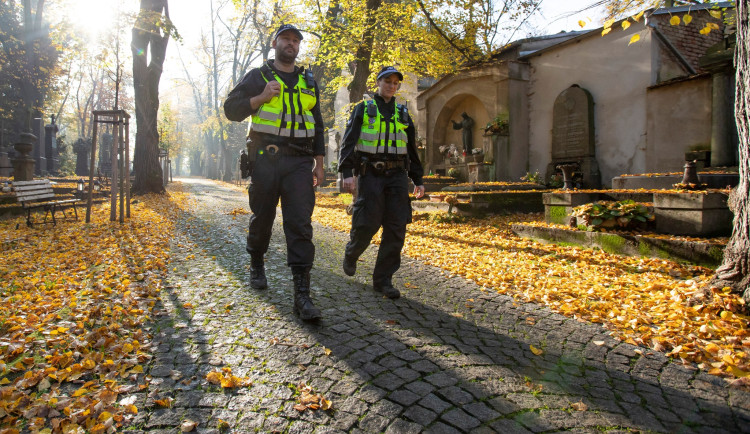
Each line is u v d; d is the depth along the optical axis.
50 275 4.44
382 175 3.67
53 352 2.54
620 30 12.38
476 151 15.12
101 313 3.19
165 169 28.39
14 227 8.11
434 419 1.94
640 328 3.05
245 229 7.79
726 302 3.23
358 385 2.23
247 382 2.23
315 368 2.41
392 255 3.82
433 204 10.26
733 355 2.55
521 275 4.68
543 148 14.70
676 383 2.33
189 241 6.50
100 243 6.26
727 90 9.36
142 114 15.34
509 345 2.79
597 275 4.66
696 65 12.40
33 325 2.91
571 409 2.04
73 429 1.81
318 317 3.05
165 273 4.50
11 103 27.92
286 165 3.32
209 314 3.24
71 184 16.05
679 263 4.88
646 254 5.27
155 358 2.50
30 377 2.20
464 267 5.08
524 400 2.11
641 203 6.38
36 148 25.14
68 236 6.93
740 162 3.44
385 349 2.67
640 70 11.95
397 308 3.50
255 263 4.00
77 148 30.62
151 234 7.10
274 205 3.56
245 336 2.83
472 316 3.36
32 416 1.91
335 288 4.04
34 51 26.86
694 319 3.17
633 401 2.13
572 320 3.30
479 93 15.92
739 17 3.45
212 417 1.95
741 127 3.41
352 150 3.65
